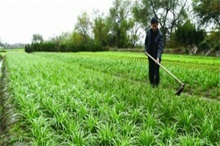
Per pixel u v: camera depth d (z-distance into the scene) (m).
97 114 3.04
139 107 3.15
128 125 2.48
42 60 13.12
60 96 3.78
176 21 32.25
